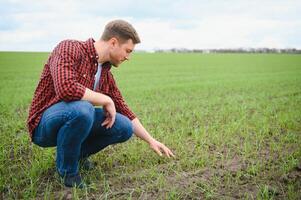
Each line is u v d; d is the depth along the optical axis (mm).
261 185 4289
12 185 4230
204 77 21703
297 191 4098
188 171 4734
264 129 6789
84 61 4008
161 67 32281
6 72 23891
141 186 4219
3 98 11641
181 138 6277
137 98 11578
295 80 19172
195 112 8805
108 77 4395
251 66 34594
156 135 6387
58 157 4195
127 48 4059
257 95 12602
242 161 5137
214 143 6035
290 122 7527
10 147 5816
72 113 3854
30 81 18250
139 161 4996
